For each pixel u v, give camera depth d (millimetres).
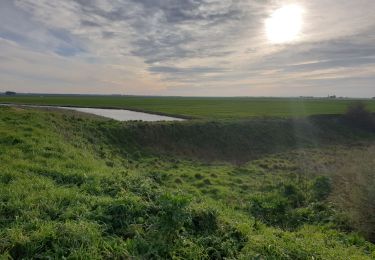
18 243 7086
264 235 10273
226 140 37344
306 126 48469
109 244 7645
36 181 11039
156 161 25844
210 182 19359
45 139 17250
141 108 80500
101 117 55062
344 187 17297
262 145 38938
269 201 16078
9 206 8742
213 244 8789
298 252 9227
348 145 42938
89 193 11062
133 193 11570
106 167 15945
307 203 16375
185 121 39062
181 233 8961
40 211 8781
